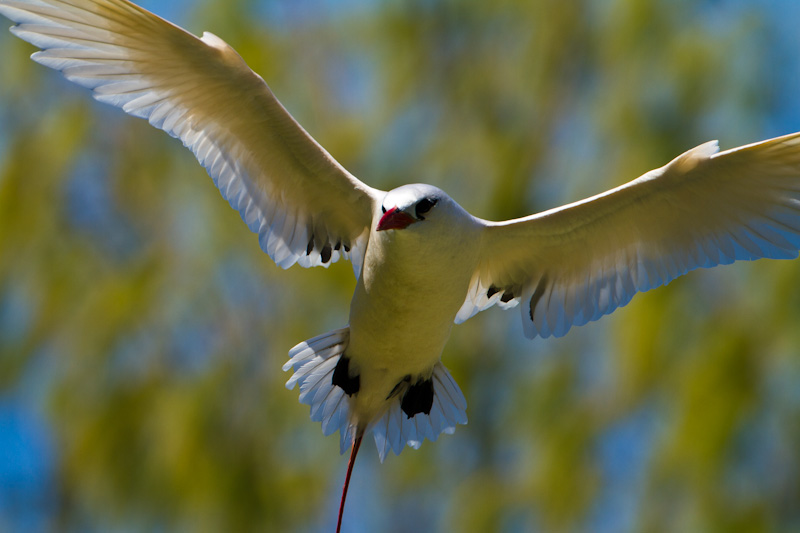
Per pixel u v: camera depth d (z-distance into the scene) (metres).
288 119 7.56
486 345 13.59
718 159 7.47
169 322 12.45
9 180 12.77
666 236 8.02
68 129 13.01
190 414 11.77
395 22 14.06
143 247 12.90
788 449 11.52
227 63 7.33
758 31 12.82
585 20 13.90
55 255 12.60
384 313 7.50
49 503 12.31
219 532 11.54
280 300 12.73
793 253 7.79
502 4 14.06
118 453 11.67
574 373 12.57
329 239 8.14
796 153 7.41
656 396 11.76
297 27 14.06
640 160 12.52
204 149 7.79
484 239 7.98
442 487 13.19
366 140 13.30
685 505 11.29
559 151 13.73
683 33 13.05
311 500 12.05
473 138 13.80
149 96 7.58
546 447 12.04
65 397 12.01
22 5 7.18
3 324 12.45
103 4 7.11
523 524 12.17
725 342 11.41
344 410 8.17
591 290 8.33
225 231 12.70
